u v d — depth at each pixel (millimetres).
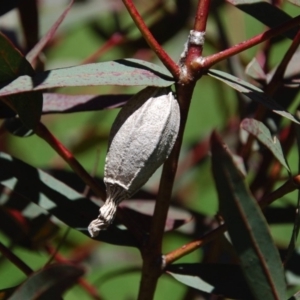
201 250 694
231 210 468
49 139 507
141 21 473
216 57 478
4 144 781
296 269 555
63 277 461
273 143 499
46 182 541
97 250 711
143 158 469
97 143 787
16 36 656
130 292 941
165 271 515
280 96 613
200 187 774
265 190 632
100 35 760
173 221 572
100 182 594
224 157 457
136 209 578
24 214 593
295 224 494
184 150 773
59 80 462
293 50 546
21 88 459
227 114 772
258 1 539
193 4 703
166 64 476
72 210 537
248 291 512
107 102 546
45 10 692
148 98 474
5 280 911
